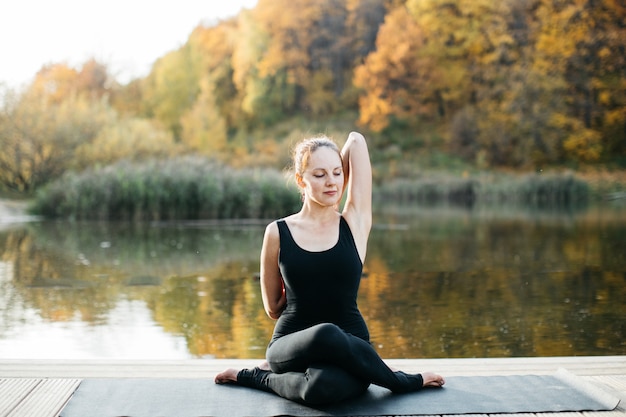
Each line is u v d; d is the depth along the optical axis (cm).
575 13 2836
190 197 1445
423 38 3109
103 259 818
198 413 219
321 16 3459
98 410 222
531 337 432
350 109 3453
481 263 779
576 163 2750
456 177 2475
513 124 2814
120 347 409
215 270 736
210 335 442
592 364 284
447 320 485
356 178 253
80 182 1496
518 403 228
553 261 788
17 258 823
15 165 2103
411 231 1172
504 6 2959
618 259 795
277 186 1471
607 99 2786
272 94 3475
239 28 3562
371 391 241
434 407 224
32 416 218
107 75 3362
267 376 240
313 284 234
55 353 391
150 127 2592
